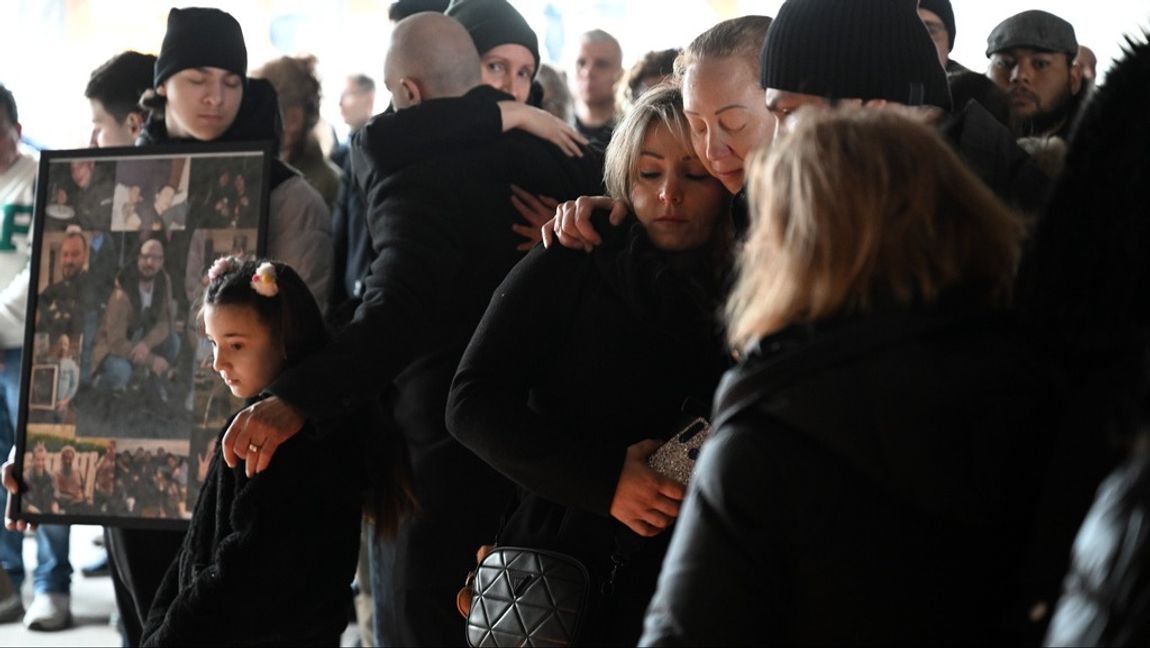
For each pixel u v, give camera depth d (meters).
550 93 5.71
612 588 2.29
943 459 1.49
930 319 1.54
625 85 4.81
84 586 5.97
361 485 3.01
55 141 7.98
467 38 3.61
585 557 2.31
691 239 2.42
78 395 3.70
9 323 5.32
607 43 5.84
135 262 3.72
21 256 5.38
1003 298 1.68
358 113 7.14
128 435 3.67
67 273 3.74
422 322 3.31
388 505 3.10
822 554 1.51
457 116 3.46
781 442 1.54
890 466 1.50
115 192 3.75
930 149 1.60
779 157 1.63
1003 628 1.51
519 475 2.32
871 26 2.11
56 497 3.69
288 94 5.28
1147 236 1.65
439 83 3.56
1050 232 1.68
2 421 5.41
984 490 1.50
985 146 2.34
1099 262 1.65
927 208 1.57
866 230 1.56
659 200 2.39
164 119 4.20
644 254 2.38
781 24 2.15
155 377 3.68
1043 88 3.92
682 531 1.58
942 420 1.50
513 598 2.30
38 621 5.27
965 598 1.51
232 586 2.79
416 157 3.45
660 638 1.55
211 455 3.64
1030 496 1.51
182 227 3.72
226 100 3.98
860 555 1.51
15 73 7.95
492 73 4.11
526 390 2.42
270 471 2.86
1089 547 1.26
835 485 1.51
